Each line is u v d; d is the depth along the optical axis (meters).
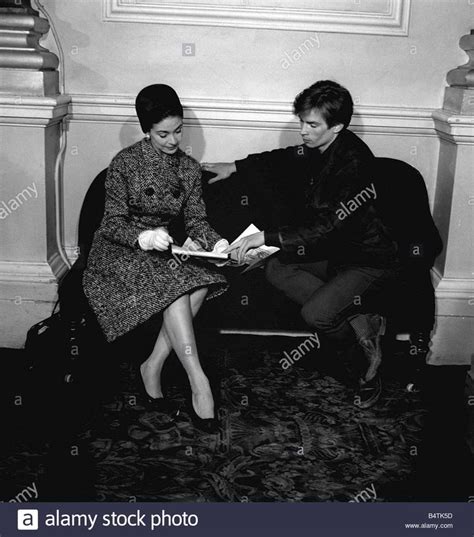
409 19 3.41
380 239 2.81
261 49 3.44
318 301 2.81
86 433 2.57
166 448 2.49
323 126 2.71
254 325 3.36
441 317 3.36
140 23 3.39
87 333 2.88
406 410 2.85
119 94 3.46
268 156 3.23
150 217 2.79
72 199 3.59
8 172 3.20
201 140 3.53
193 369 2.59
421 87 3.50
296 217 3.17
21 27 3.10
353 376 2.96
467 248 3.35
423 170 3.58
